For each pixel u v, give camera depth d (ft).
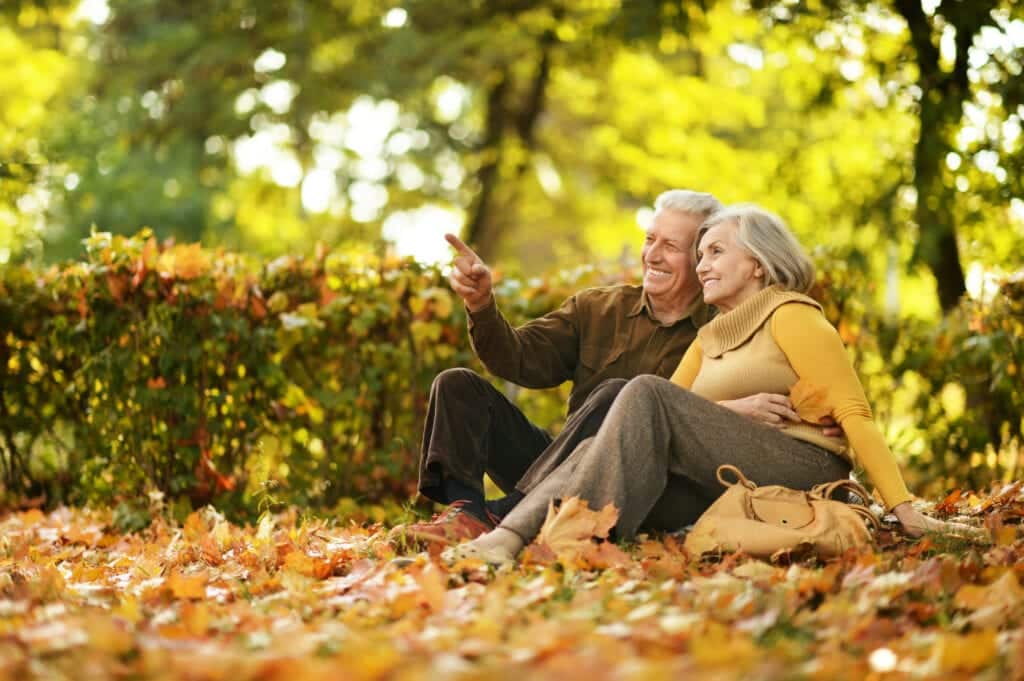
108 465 32.55
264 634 13.79
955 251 45.29
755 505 18.52
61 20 88.84
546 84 94.84
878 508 22.63
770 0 50.26
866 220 47.42
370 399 32.53
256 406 32.22
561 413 33.81
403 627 13.87
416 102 88.79
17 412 34.17
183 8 87.97
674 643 12.58
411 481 32.71
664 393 18.80
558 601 15.11
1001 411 33.53
